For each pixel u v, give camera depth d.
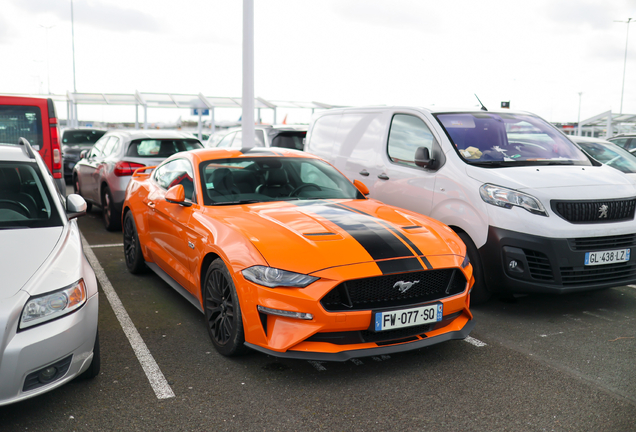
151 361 3.28
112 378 3.04
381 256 3.04
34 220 3.10
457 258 3.25
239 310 3.10
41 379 2.41
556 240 3.91
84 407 2.69
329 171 4.57
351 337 2.94
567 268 3.99
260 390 2.90
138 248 5.13
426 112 5.14
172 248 4.22
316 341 2.92
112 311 4.25
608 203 4.12
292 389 2.91
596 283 4.09
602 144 7.62
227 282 3.25
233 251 3.17
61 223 3.13
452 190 4.51
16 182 3.32
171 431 2.48
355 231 3.28
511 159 4.70
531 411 2.68
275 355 2.90
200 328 3.88
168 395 2.83
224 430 2.49
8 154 3.53
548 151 4.93
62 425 2.52
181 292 4.09
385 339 3.00
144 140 7.73
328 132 6.56
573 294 4.80
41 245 2.79
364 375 3.10
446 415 2.64
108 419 2.58
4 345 2.28
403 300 3.05
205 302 3.51
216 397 2.81
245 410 2.68
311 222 3.41
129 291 4.81
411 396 2.84
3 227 2.97
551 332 3.81
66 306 2.51
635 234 4.20
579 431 2.49
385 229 3.36
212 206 3.88
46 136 7.42
